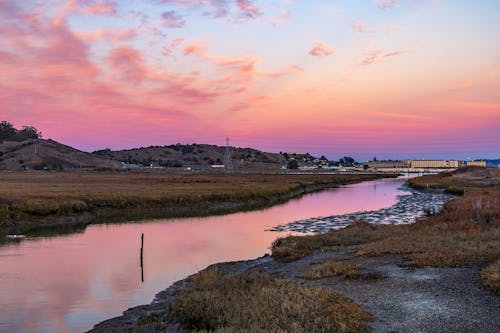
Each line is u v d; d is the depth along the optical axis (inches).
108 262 914.1
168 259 945.5
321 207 2250.2
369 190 3914.9
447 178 5275.6
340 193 3496.6
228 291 514.6
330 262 674.2
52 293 677.9
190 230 1413.6
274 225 1526.8
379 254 724.7
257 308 420.2
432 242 775.7
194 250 1053.8
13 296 658.8
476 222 1028.5
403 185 4805.6
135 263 904.3
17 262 916.6
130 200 2011.6
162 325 476.7
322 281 573.3
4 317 560.4
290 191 3334.2
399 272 587.2
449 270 576.1
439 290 490.3
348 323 378.3
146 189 2630.4
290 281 551.8
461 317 398.9
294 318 394.9
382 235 990.4
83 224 1582.2
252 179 4960.6
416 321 393.4
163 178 4867.1
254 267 810.2
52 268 855.1
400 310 426.9
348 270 608.4
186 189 2684.5
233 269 810.8
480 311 413.7
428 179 5152.6
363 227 1161.4
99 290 692.1
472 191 2603.3
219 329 374.3
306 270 671.8
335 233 1065.5
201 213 1955.0
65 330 514.0
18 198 1747.0
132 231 1398.9
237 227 1482.5
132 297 655.8
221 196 2354.8
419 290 495.2
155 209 2022.6
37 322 542.9
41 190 2295.8
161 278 773.3
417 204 2279.8
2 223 1455.5
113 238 1253.1
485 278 507.2
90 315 569.0
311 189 4124.0
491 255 628.1
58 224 1566.2
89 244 1147.3
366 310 430.0
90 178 4623.5
